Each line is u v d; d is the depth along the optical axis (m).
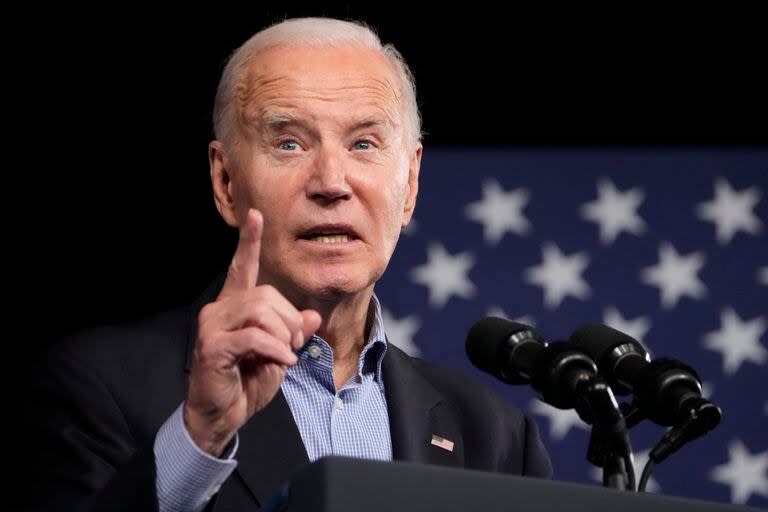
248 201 8.10
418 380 8.65
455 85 14.75
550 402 6.27
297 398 8.15
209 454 5.81
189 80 14.49
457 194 14.20
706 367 13.84
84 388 7.55
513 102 14.73
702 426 6.04
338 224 7.82
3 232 14.07
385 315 13.73
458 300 13.84
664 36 15.16
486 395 8.92
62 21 14.37
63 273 14.09
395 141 8.20
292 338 5.65
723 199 14.31
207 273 14.26
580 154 14.41
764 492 13.48
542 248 14.05
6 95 14.23
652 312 13.98
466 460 8.45
